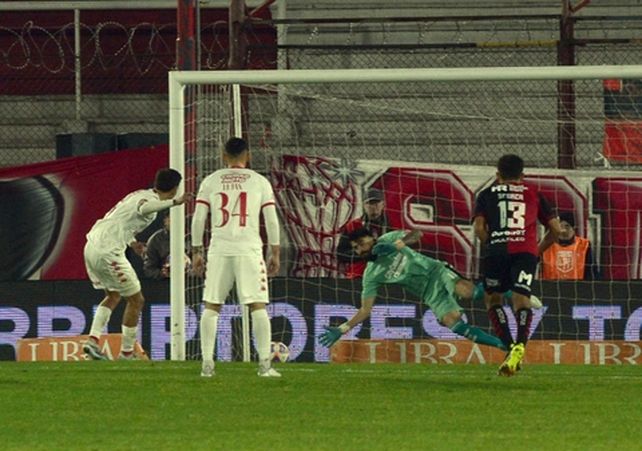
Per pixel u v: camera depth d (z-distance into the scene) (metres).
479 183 54.34
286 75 47.78
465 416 30.34
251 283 37.47
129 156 54.72
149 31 68.69
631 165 58.25
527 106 65.19
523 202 38.22
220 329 50.94
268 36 66.44
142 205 46.56
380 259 50.09
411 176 54.31
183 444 26.11
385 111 64.94
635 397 34.06
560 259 53.00
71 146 62.19
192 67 49.81
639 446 25.94
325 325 51.56
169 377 38.16
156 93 68.62
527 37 70.12
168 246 52.94
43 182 54.56
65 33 69.31
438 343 50.12
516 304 38.06
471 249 54.16
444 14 72.25
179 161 48.50
